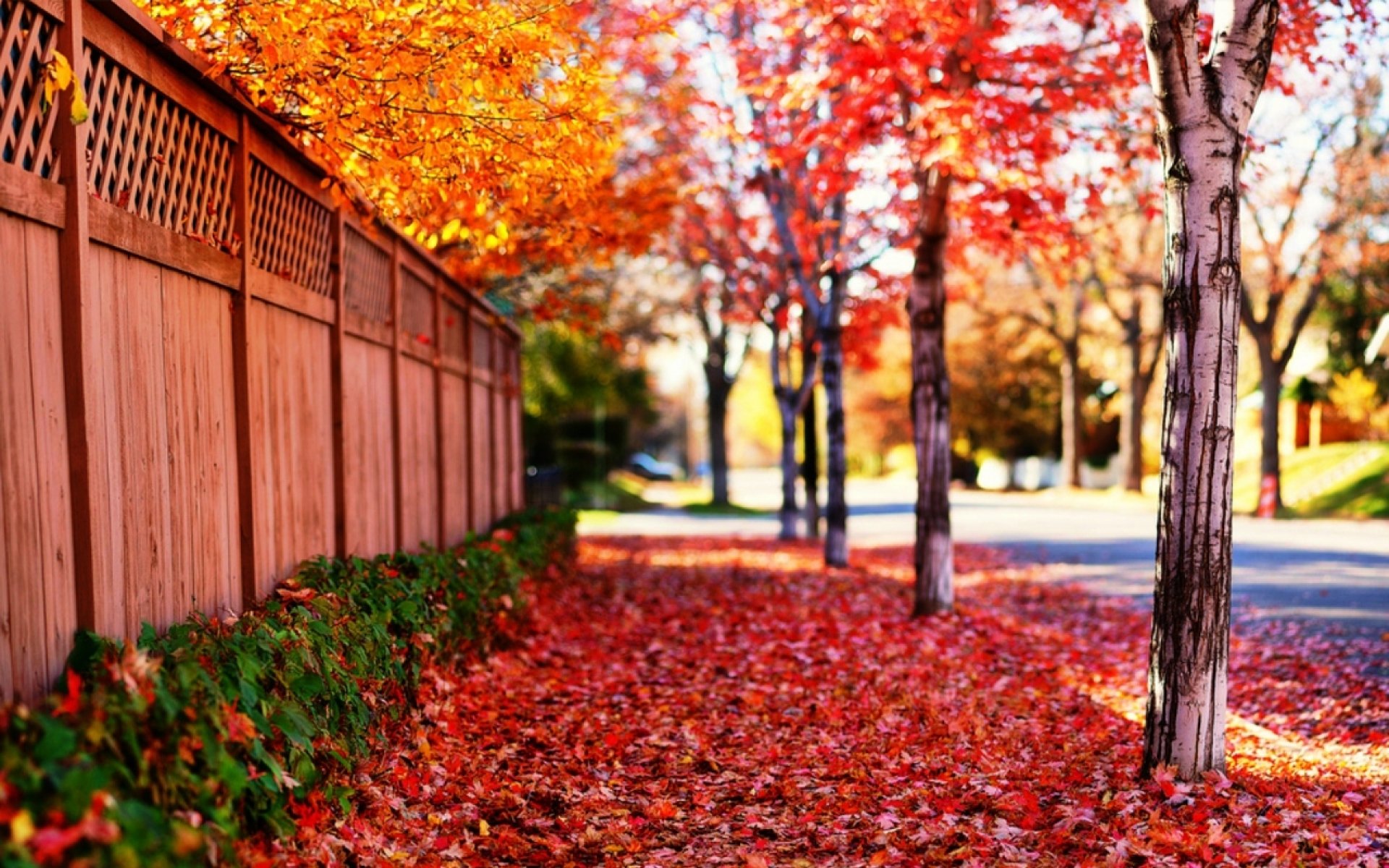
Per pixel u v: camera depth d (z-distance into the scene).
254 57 5.20
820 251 16.61
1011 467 56.09
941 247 11.26
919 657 9.27
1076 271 29.31
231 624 4.59
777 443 74.12
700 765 6.25
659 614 12.01
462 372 11.80
